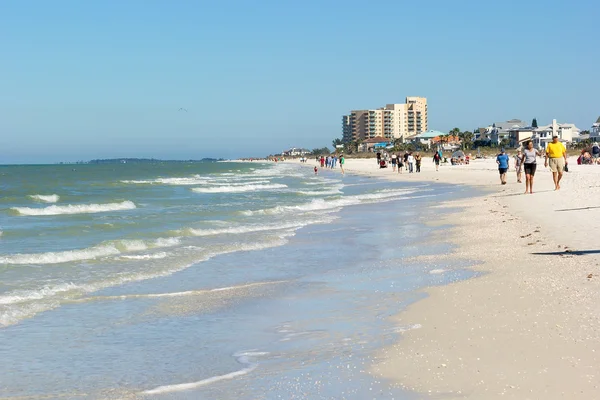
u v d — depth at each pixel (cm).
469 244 1418
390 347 675
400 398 527
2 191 4609
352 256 1391
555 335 657
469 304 838
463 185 3944
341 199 3109
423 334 714
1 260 1344
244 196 3731
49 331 816
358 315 844
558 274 972
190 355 705
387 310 857
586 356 585
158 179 7388
